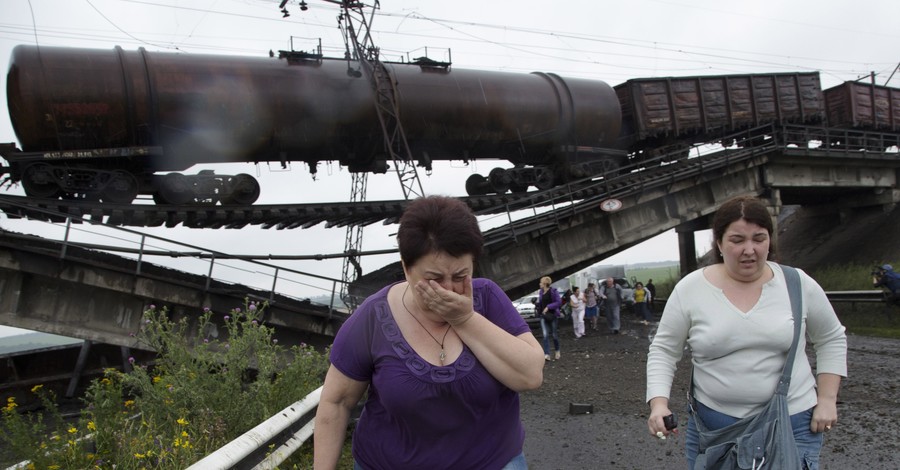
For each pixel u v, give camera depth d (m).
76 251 13.52
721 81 27.31
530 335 2.35
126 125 16.61
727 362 3.06
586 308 23.64
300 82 18.84
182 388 5.79
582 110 23.58
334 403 2.38
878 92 32.91
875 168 32.78
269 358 6.57
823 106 30.11
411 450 2.27
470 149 22.23
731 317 3.04
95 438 5.05
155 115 16.88
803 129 29.97
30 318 12.68
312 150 19.72
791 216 42.97
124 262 14.25
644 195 24.47
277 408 6.18
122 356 15.05
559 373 13.14
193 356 6.65
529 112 22.59
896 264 27.36
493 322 2.34
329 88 19.22
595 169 24.47
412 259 2.12
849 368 11.85
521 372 2.17
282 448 4.92
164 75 17.08
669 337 3.27
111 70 16.48
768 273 3.12
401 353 2.22
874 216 34.94
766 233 3.03
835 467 5.97
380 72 20.00
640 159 27.22
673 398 9.70
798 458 2.85
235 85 17.91
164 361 6.59
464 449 2.23
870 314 19.08
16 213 15.32
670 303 3.29
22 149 16.23
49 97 15.64
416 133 20.81
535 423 8.57
